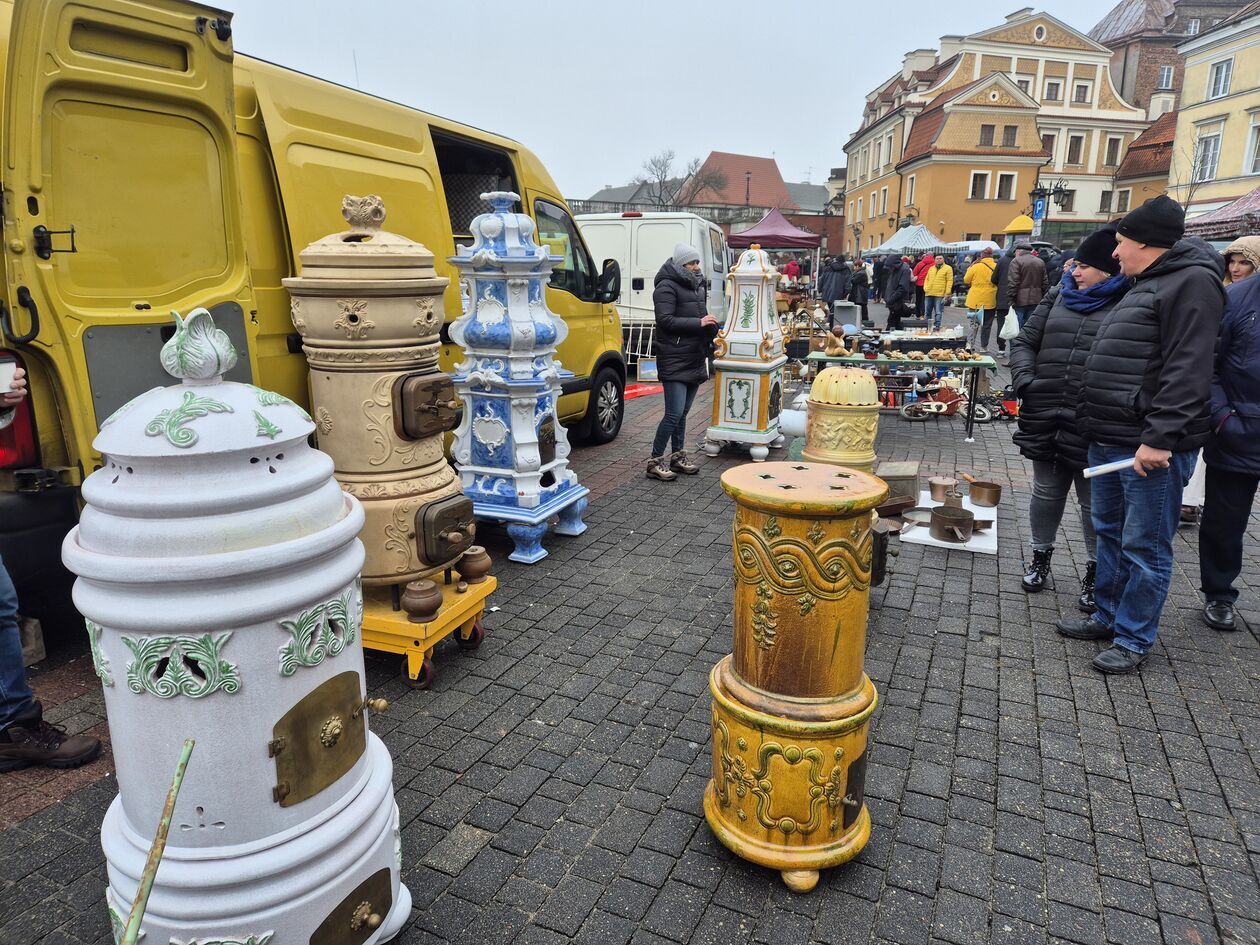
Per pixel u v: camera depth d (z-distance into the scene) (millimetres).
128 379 3252
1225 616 4062
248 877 1657
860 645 2332
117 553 1568
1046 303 4258
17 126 2789
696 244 13289
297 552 1629
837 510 2121
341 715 1807
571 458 7633
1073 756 3027
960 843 2566
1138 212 3371
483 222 4453
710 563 4922
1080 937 2205
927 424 9328
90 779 2785
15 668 2754
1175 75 59031
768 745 2285
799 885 2320
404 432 3334
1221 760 3006
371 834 1887
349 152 4504
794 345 11984
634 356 13430
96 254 3111
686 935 2195
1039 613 4273
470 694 3402
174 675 1573
